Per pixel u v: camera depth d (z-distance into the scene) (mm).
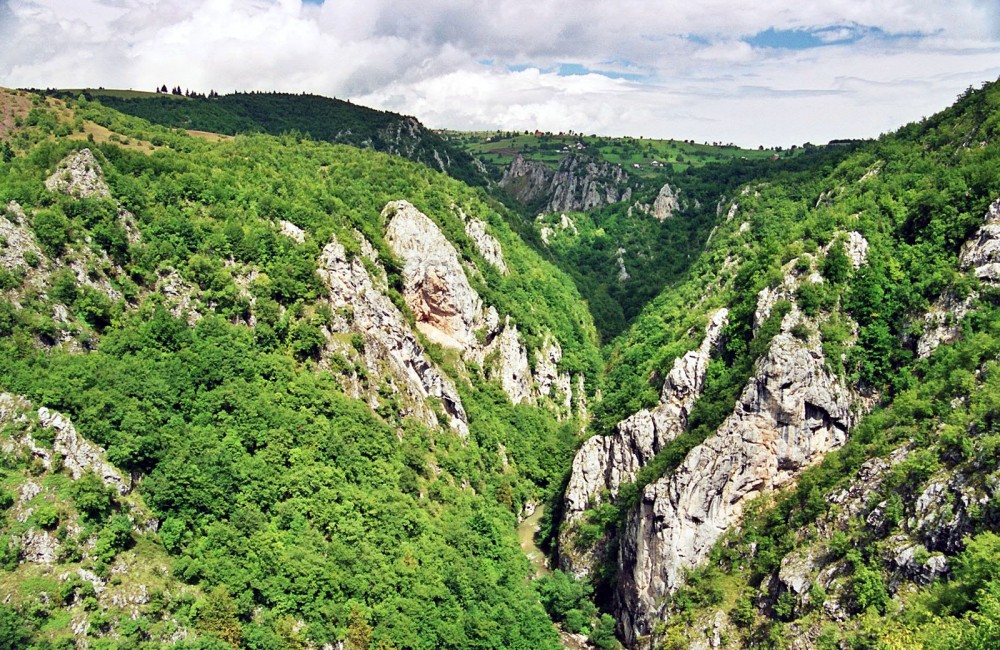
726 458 103625
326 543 91875
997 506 70250
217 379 98938
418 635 89812
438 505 113250
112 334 96562
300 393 105375
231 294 109062
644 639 101500
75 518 76062
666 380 122875
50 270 96188
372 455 108000
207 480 86562
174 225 111688
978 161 112312
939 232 106125
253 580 82688
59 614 70375
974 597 66250
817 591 81562
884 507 81625
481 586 100812
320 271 120000
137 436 85312
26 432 79562
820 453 102625
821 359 103500
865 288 105812
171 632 74188
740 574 96500
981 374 85812
